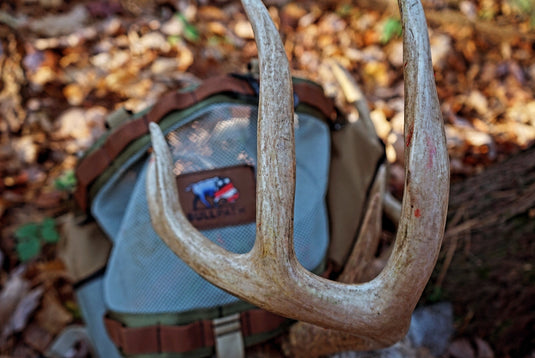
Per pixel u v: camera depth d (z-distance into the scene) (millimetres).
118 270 1207
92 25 2674
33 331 1698
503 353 1531
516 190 1523
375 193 1252
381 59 3012
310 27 3197
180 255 865
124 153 1179
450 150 2332
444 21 3270
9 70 2334
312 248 1212
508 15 3484
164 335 1104
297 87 1226
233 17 3160
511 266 1481
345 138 1372
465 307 1545
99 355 1392
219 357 1110
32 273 1823
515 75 3020
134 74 2527
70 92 2381
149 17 2832
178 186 1118
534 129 2594
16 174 2096
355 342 990
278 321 1148
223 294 1121
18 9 2594
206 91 1146
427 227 689
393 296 739
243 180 1143
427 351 1367
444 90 2785
